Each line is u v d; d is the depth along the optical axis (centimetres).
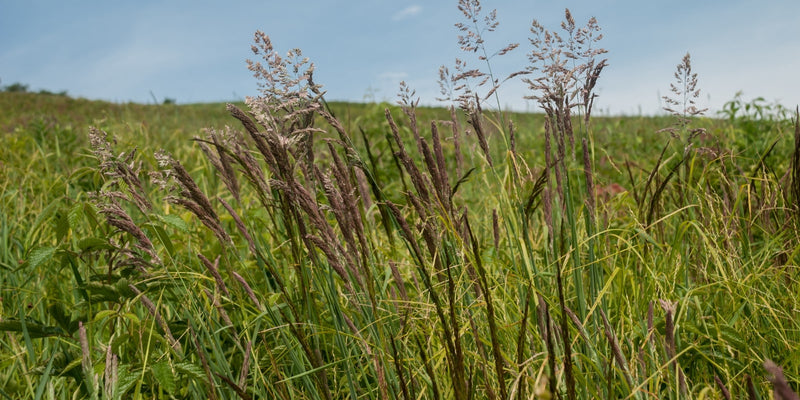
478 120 201
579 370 168
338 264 162
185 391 210
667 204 317
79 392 206
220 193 395
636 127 862
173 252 198
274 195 184
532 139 670
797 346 189
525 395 147
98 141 186
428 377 182
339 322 183
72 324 203
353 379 191
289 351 175
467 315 193
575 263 188
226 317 180
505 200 217
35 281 283
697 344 198
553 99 192
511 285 216
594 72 193
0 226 319
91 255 240
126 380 169
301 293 197
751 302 210
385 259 242
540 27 190
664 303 160
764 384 187
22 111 1947
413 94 191
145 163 413
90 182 373
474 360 176
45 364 197
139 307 240
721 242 240
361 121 599
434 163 184
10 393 202
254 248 180
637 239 244
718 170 271
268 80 159
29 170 444
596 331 183
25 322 195
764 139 475
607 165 527
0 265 225
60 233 205
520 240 196
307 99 164
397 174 462
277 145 156
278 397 191
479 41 193
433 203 195
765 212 266
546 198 204
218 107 2027
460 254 192
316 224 160
